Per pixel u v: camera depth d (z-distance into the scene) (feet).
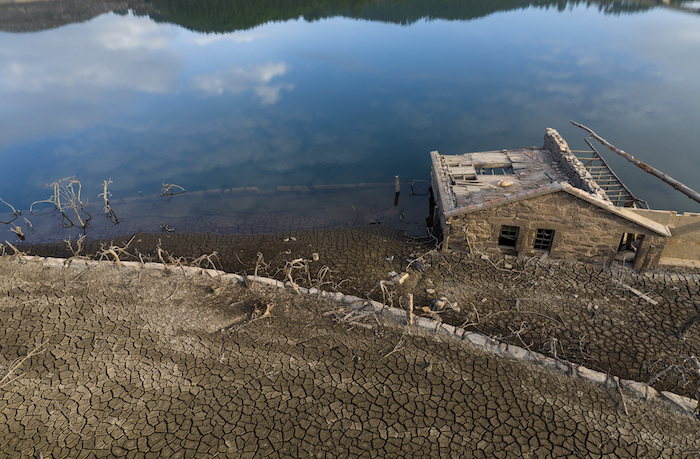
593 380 56.03
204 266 85.97
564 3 451.94
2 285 73.31
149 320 66.33
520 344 62.69
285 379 56.75
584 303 70.13
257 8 406.00
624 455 47.60
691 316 67.15
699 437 49.21
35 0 398.62
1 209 114.93
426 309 67.00
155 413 52.42
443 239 83.92
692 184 120.16
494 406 53.01
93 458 47.52
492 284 74.90
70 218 108.17
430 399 53.98
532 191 72.90
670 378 57.31
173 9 399.44
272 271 83.05
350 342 62.23
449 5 428.97
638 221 70.90
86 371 57.77
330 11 395.14
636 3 450.71
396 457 47.83
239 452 48.39
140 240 96.37
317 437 49.88
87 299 70.38
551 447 48.47
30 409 52.70
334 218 104.12
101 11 389.80
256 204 112.57
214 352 60.80
